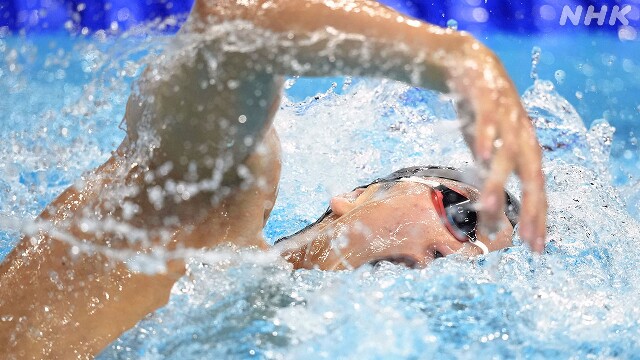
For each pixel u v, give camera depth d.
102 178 4.28
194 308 4.11
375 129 8.21
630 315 4.40
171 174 3.98
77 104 4.63
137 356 3.96
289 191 7.34
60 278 4.16
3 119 8.95
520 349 4.05
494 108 2.89
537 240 2.84
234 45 3.41
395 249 4.86
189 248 4.21
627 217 6.41
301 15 3.28
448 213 5.01
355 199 5.60
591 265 5.19
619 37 14.98
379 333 4.01
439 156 7.80
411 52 3.09
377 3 3.30
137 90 3.96
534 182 2.84
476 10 15.66
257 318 4.07
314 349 3.91
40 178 5.58
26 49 6.43
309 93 11.70
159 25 4.38
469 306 4.31
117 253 4.14
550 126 8.96
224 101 3.60
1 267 4.32
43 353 4.05
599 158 8.37
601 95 12.52
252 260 4.38
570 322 4.29
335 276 4.48
